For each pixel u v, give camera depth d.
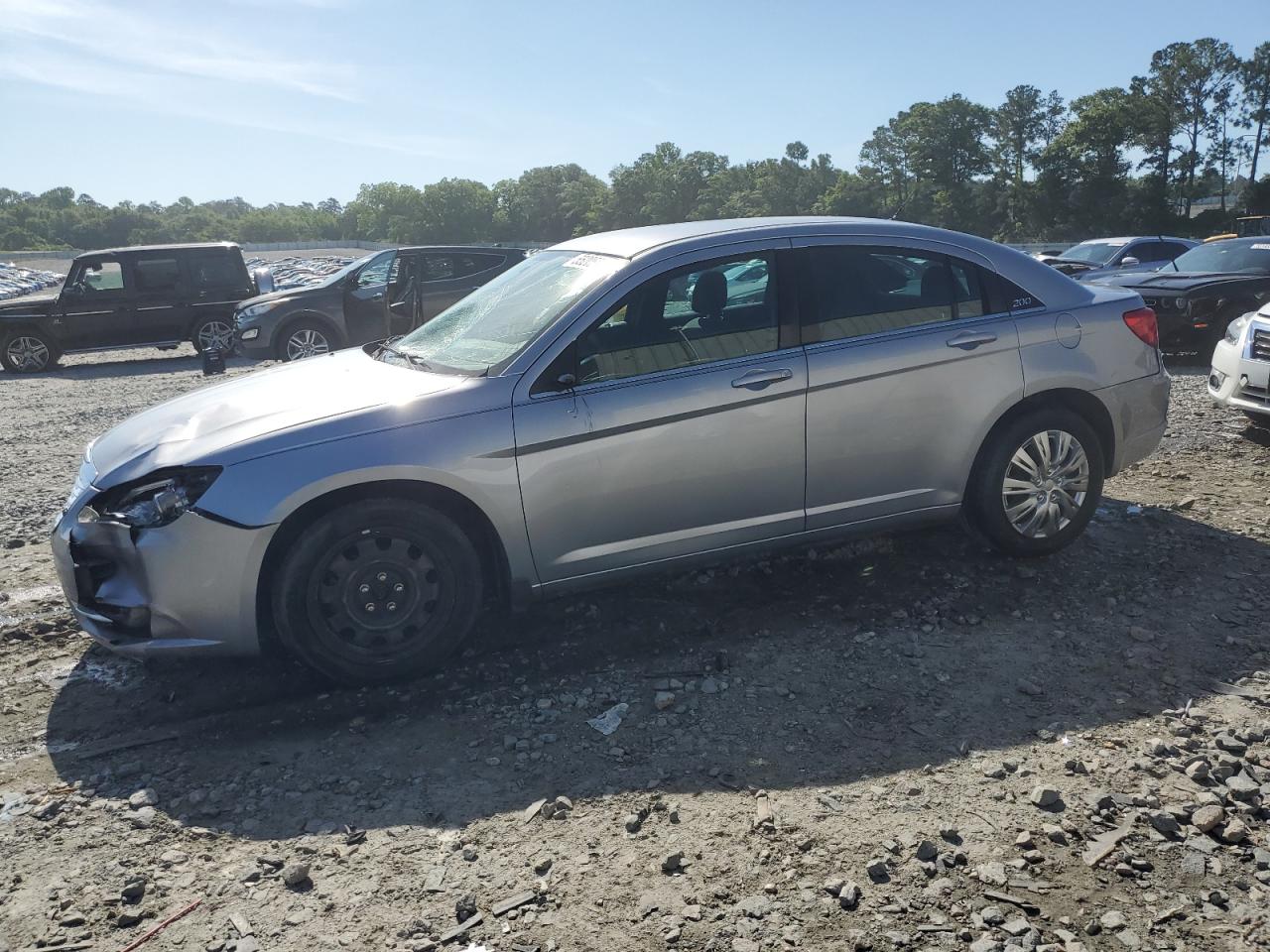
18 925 2.71
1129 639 4.23
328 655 3.90
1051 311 4.80
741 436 4.25
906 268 4.63
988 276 4.74
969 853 2.89
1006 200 115.25
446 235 191.00
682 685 3.97
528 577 4.10
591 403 4.05
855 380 4.41
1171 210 105.88
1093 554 5.12
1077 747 3.45
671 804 3.19
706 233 4.45
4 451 9.39
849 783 3.27
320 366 4.75
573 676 4.07
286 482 3.72
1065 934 2.56
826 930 2.60
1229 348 7.69
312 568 3.81
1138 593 4.66
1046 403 4.84
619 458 4.09
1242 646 4.13
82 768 3.53
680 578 4.97
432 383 4.09
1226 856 2.86
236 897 2.81
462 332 4.55
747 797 3.21
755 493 4.34
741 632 4.41
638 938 2.59
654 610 4.64
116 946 2.62
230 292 17.58
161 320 17.28
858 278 4.54
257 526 3.70
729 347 4.29
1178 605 4.53
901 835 2.98
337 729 3.74
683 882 2.81
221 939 2.63
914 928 2.60
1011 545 4.86
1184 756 3.36
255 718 3.84
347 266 15.18
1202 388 9.74
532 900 2.76
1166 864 2.83
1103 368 4.86
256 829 3.13
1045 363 4.73
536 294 4.51
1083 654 4.12
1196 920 2.60
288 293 14.88
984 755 3.42
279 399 4.18
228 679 4.16
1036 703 3.75
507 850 2.99
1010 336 4.68
